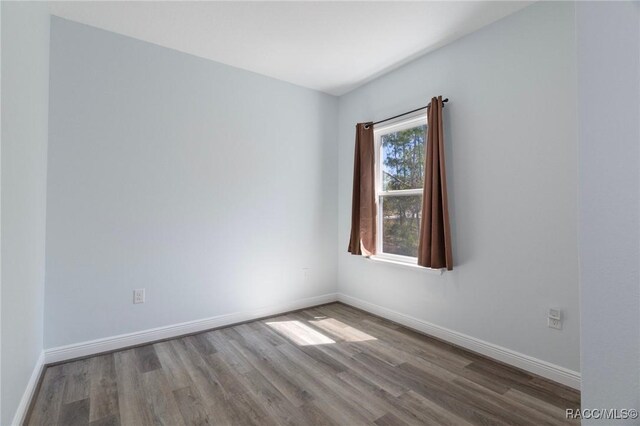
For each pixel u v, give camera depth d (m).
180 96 2.92
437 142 2.74
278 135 3.54
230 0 2.22
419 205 3.13
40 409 1.83
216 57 3.04
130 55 2.68
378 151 3.56
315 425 1.71
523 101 2.30
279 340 2.82
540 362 2.20
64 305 2.41
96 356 2.49
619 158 0.69
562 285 2.11
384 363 2.39
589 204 0.73
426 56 2.98
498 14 2.37
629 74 0.67
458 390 2.03
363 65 3.20
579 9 0.75
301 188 3.73
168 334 2.85
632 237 0.67
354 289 3.82
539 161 2.21
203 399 1.93
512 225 2.36
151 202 2.77
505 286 2.40
